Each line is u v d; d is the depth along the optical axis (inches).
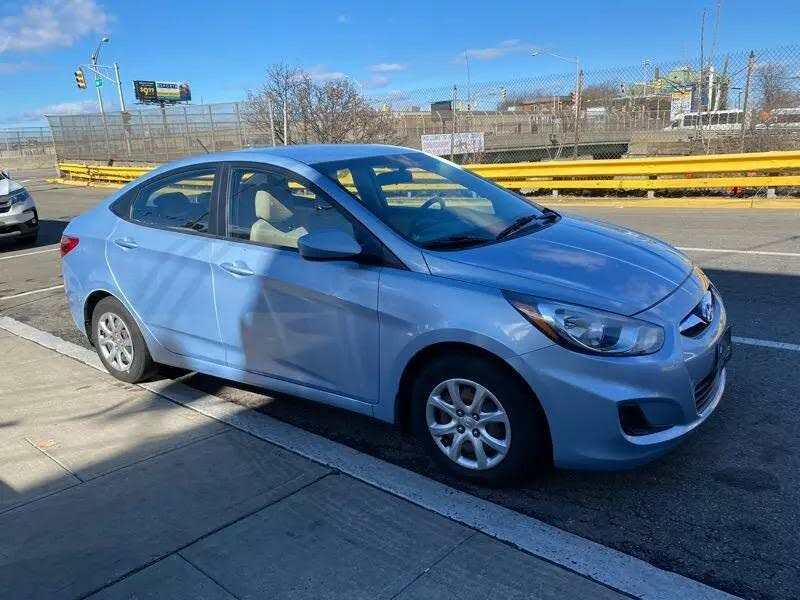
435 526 113.8
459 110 777.6
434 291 121.3
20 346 229.5
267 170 152.3
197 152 1039.6
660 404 111.7
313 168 147.2
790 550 103.8
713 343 122.3
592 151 783.1
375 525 114.8
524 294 115.4
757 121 560.7
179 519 119.0
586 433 111.1
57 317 268.2
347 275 132.3
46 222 602.5
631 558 103.4
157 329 173.6
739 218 415.8
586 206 541.0
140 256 172.7
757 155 490.3
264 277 144.9
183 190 168.7
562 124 773.3
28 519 121.0
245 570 104.3
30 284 336.5
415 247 128.9
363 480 130.2
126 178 1065.5
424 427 129.3
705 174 522.9
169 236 167.8
